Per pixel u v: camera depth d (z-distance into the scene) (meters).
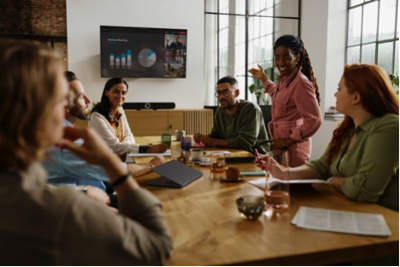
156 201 0.83
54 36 5.51
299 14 5.98
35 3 5.41
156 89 5.83
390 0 4.65
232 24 6.11
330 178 1.62
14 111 0.60
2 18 5.35
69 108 1.77
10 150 0.62
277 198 1.23
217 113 3.07
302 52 2.58
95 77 5.57
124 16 5.56
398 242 0.97
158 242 0.75
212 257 0.88
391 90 1.42
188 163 2.06
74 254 0.66
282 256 0.89
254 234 1.02
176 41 5.72
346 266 1.24
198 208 1.26
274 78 6.20
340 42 5.41
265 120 5.65
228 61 6.20
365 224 1.08
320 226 1.07
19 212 0.64
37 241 0.65
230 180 1.62
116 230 0.69
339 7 5.35
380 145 1.33
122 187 0.81
